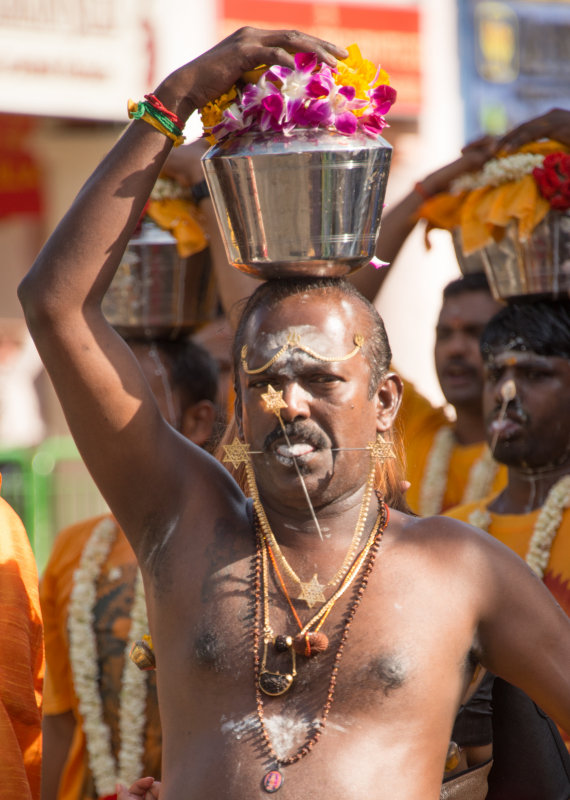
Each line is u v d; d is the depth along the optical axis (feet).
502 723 24.13
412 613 20.43
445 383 41.01
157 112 21.18
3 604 25.03
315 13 85.56
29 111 77.25
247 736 19.62
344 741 19.47
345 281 22.00
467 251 34.71
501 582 21.21
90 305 21.21
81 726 34.12
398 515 22.17
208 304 36.52
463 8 98.07
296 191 20.49
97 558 35.17
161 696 20.86
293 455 20.57
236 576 20.89
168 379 35.53
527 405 32.78
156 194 34.76
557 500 32.19
